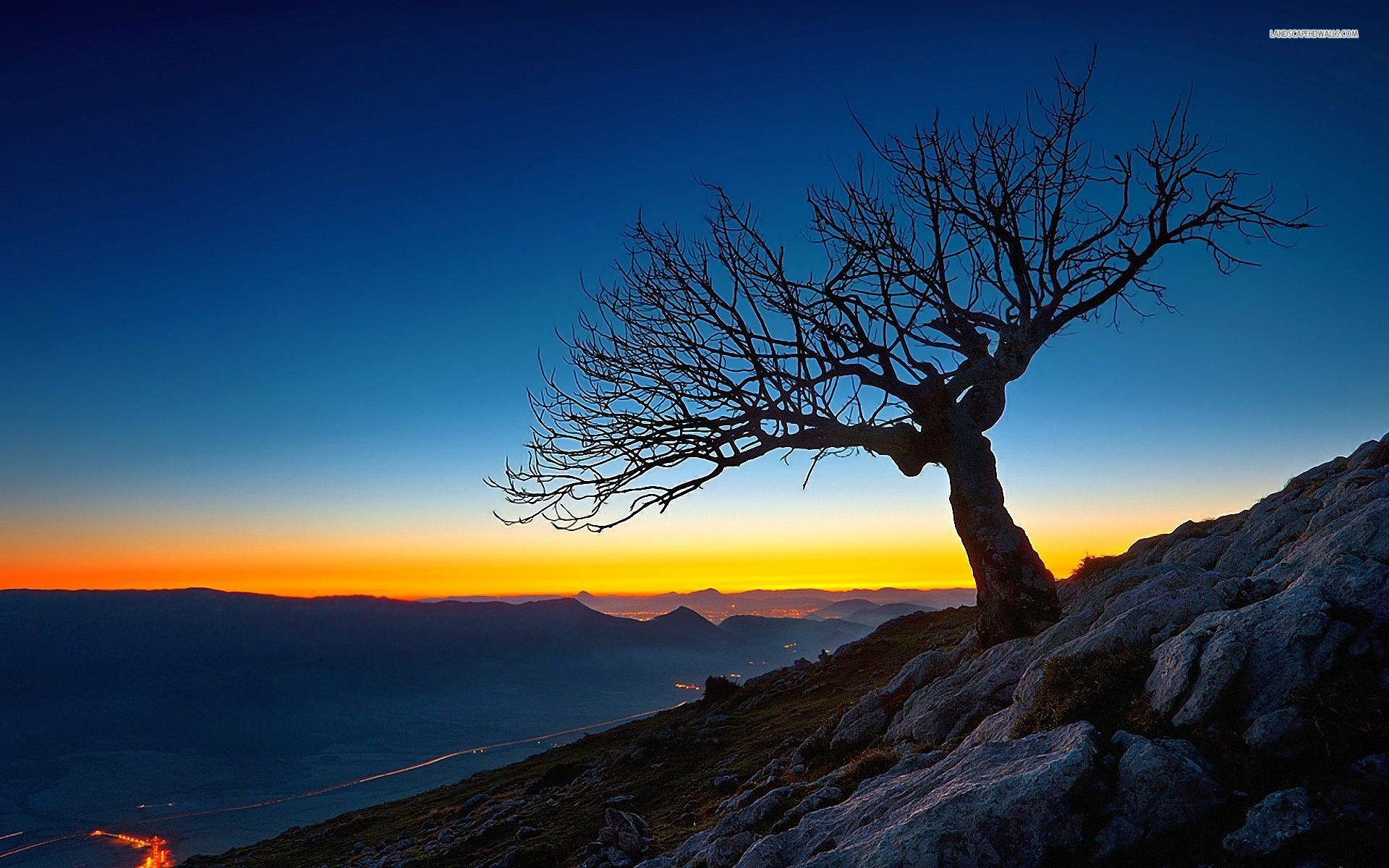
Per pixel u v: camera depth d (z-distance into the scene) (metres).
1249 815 8.09
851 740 19.86
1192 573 14.12
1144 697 10.78
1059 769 9.32
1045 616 21.84
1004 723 13.05
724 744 30.03
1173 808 8.67
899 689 21.11
